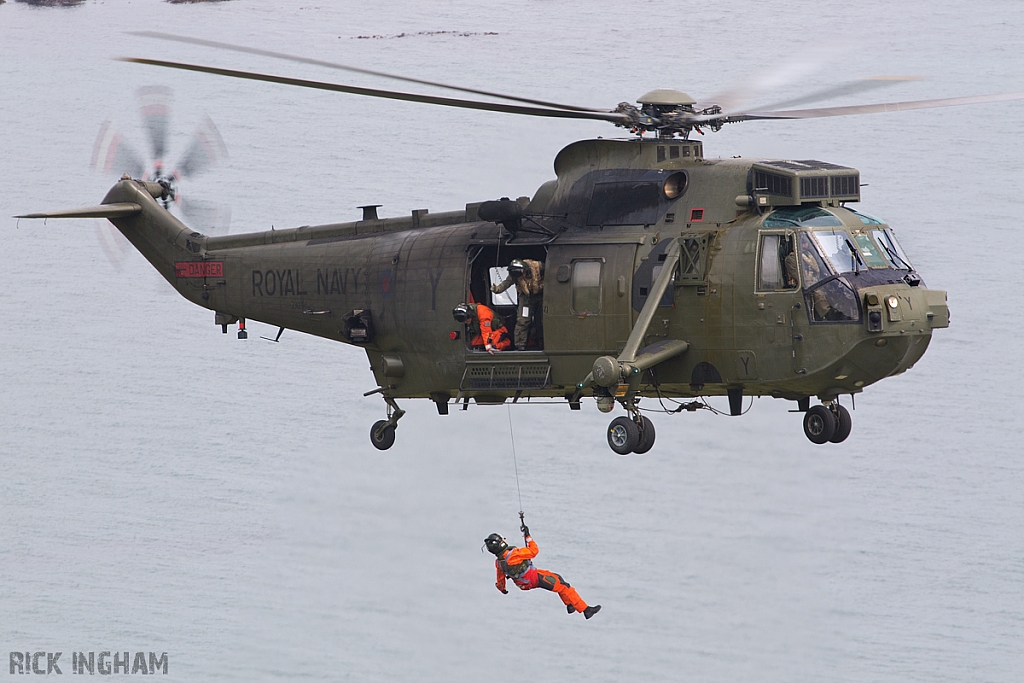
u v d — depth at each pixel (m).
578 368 79.50
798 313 72.12
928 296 73.00
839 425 78.88
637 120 78.31
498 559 77.38
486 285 85.88
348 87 70.75
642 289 76.56
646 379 78.19
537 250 83.38
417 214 91.25
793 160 76.38
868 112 74.19
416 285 87.06
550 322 79.69
